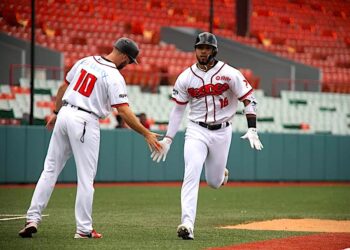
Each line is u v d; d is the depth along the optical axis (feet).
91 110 81.97
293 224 106.11
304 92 264.93
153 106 231.50
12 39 230.89
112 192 171.63
